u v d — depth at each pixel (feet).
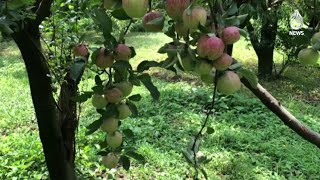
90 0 4.83
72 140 9.05
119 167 15.98
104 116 4.01
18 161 15.49
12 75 30.32
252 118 21.13
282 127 19.88
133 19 3.44
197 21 2.64
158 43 43.68
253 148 17.75
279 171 15.87
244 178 15.19
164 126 20.07
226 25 2.86
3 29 3.87
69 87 8.75
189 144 3.56
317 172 15.71
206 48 2.70
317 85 28.84
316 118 21.85
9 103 23.94
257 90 5.09
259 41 29.27
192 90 25.89
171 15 2.78
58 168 8.45
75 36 9.12
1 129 20.42
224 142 18.42
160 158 16.60
